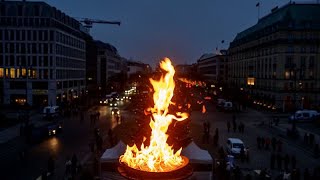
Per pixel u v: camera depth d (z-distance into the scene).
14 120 58.38
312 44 83.31
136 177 16.67
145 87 121.56
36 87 82.88
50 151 37.31
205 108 86.00
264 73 95.19
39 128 42.94
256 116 71.94
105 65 155.38
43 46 82.56
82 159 33.66
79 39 110.69
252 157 35.38
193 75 183.88
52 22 83.31
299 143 43.19
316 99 83.38
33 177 28.00
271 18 100.19
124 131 48.06
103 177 23.98
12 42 82.31
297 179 26.20
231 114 74.56
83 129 51.50
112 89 147.25
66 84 94.62
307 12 86.62
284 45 83.44
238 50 129.62
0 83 82.19
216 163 31.31
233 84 120.44
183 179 16.80
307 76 83.69
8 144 40.69
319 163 33.50
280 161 31.38
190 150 25.34
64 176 28.23
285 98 83.12
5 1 82.88
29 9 82.88
